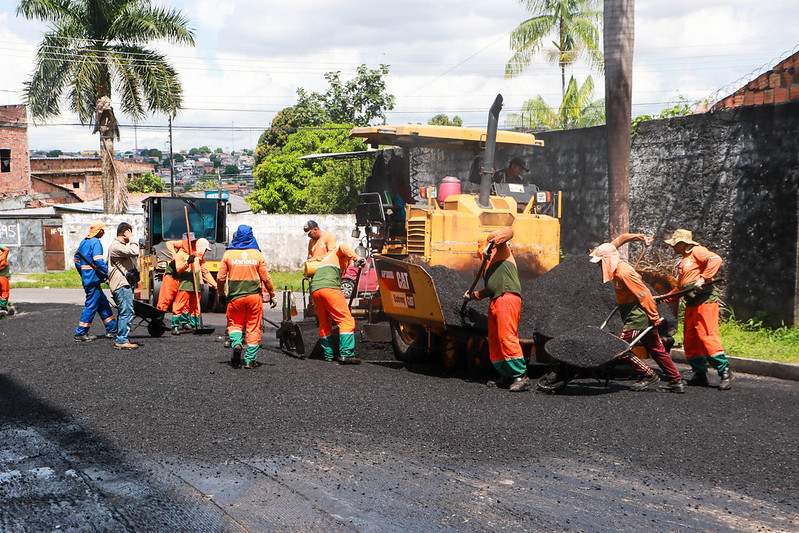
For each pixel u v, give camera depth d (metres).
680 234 7.96
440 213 8.98
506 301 7.46
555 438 5.73
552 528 4.05
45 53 29.53
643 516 4.22
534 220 9.38
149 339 11.46
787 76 11.34
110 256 10.19
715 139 12.24
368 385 7.67
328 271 9.10
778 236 11.28
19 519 4.19
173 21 30.44
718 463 5.15
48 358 9.34
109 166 31.94
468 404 6.84
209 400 6.97
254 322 8.70
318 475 4.91
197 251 12.59
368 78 43.84
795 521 4.17
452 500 4.46
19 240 31.91
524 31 28.22
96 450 5.50
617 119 10.65
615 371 8.70
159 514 4.26
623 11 10.54
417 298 8.39
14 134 40.44
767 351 9.53
